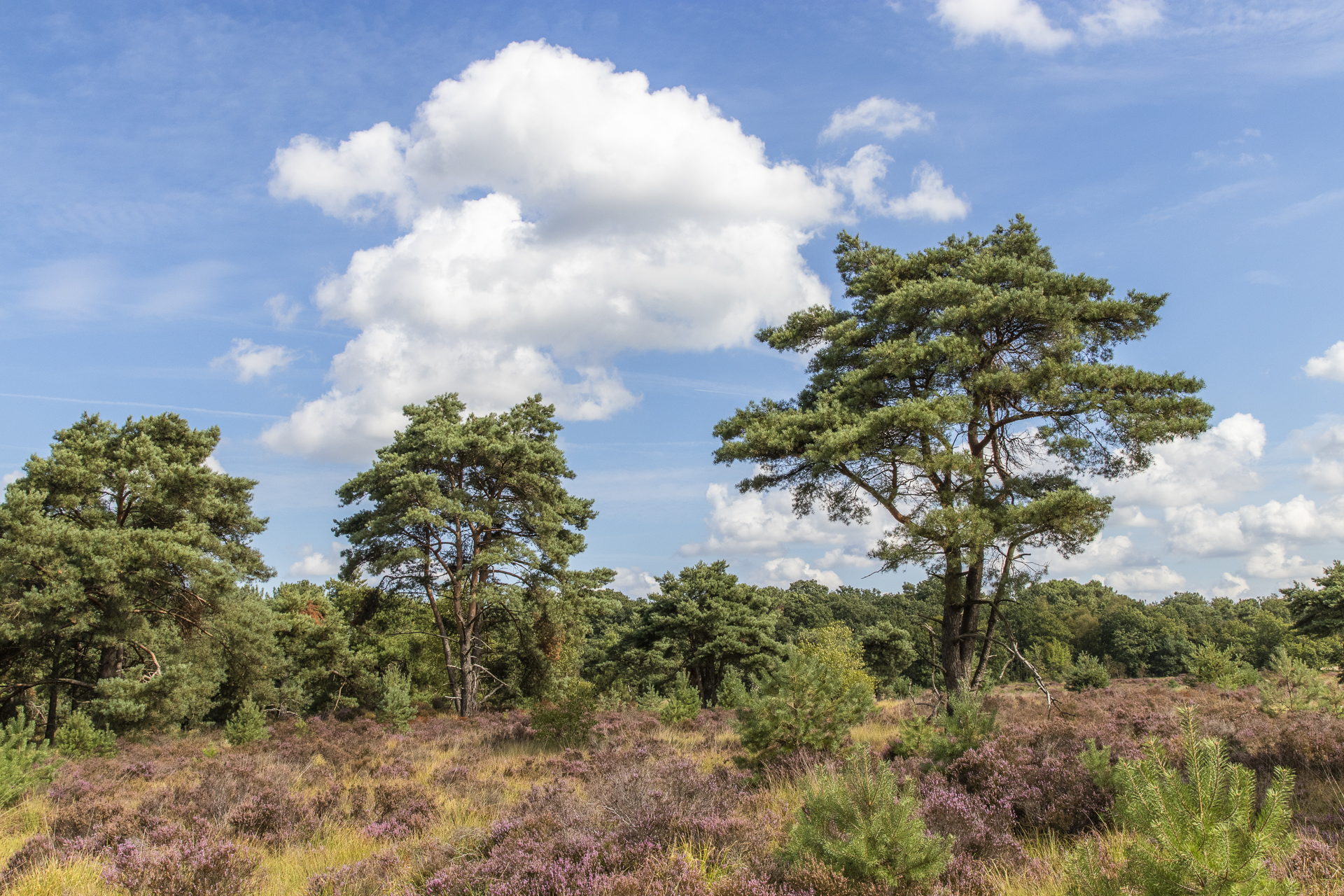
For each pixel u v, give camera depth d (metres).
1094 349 18.70
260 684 33.72
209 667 31.33
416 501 29.36
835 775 5.66
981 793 7.70
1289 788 3.31
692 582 43.72
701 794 8.15
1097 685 39.66
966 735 10.17
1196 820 3.33
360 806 10.57
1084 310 17.70
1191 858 3.23
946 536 16.19
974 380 17.14
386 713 26.89
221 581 25.52
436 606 33.28
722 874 5.41
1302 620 31.77
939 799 6.96
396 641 43.94
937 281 18.22
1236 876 3.17
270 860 8.22
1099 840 4.64
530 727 20.97
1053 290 17.77
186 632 29.41
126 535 23.75
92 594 24.14
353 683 39.06
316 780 13.76
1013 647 17.75
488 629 34.34
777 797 8.18
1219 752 3.51
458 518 30.14
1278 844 3.28
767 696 10.91
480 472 31.84
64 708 29.34
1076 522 15.62
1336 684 18.84
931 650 19.14
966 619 18.38
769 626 43.56
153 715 24.91
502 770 14.19
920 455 16.77
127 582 24.31
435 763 16.20
